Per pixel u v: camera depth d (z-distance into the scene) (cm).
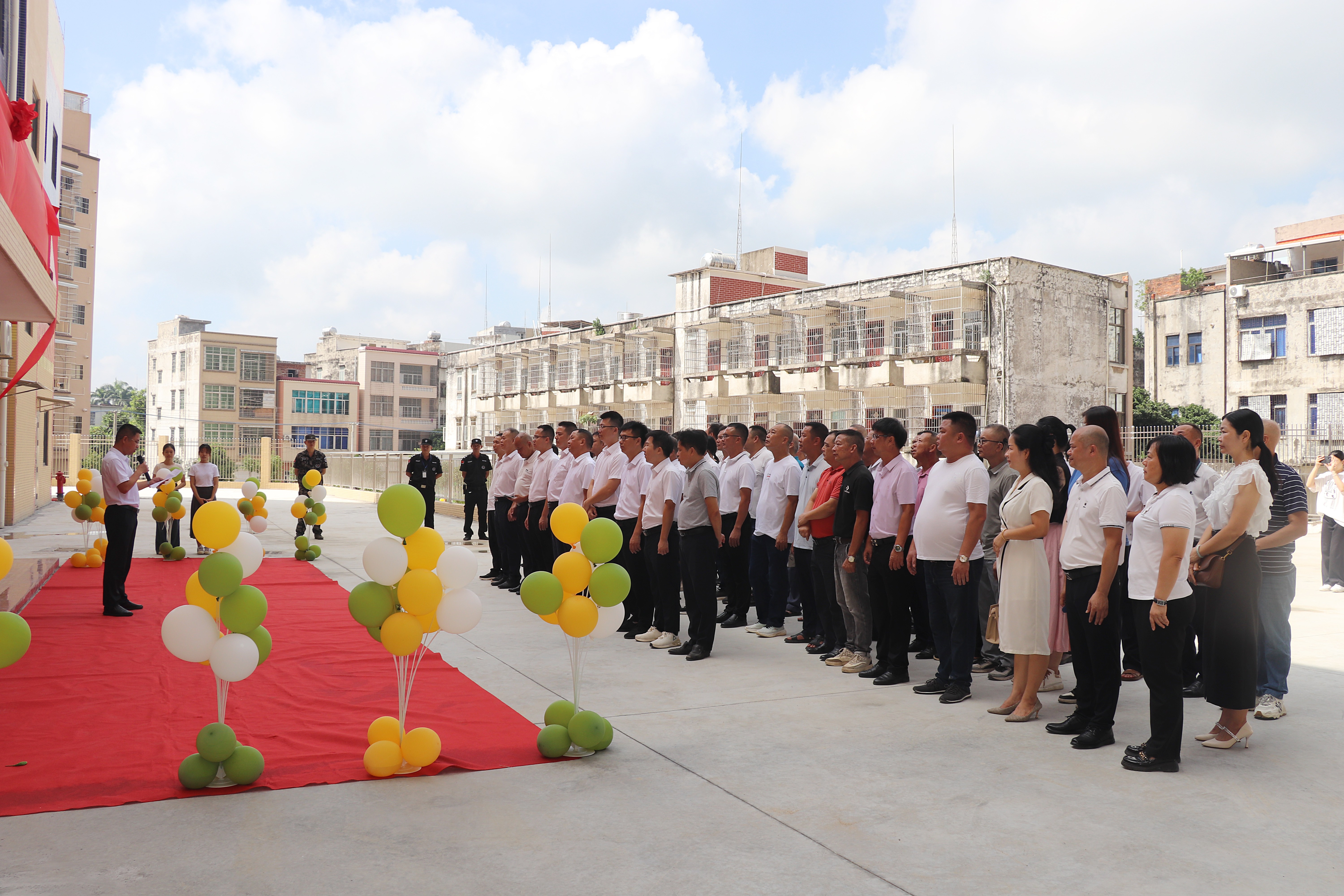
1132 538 494
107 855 333
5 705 536
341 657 671
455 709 536
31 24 1012
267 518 1697
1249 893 311
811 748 471
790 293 3041
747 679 628
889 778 426
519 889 310
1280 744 482
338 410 6241
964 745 480
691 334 3469
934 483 587
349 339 7375
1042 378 2611
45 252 747
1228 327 3203
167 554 1264
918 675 651
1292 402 3028
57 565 1149
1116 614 482
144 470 866
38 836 350
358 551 1455
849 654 667
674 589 741
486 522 1588
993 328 2562
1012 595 525
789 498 744
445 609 440
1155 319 3438
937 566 580
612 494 804
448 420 4978
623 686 604
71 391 2527
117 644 713
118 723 501
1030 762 451
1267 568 534
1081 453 484
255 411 6003
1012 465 538
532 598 461
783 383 3066
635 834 358
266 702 547
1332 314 2936
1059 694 600
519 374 4403
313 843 346
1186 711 552
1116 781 423
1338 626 813
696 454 702
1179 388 3356
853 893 310
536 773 429
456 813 378
